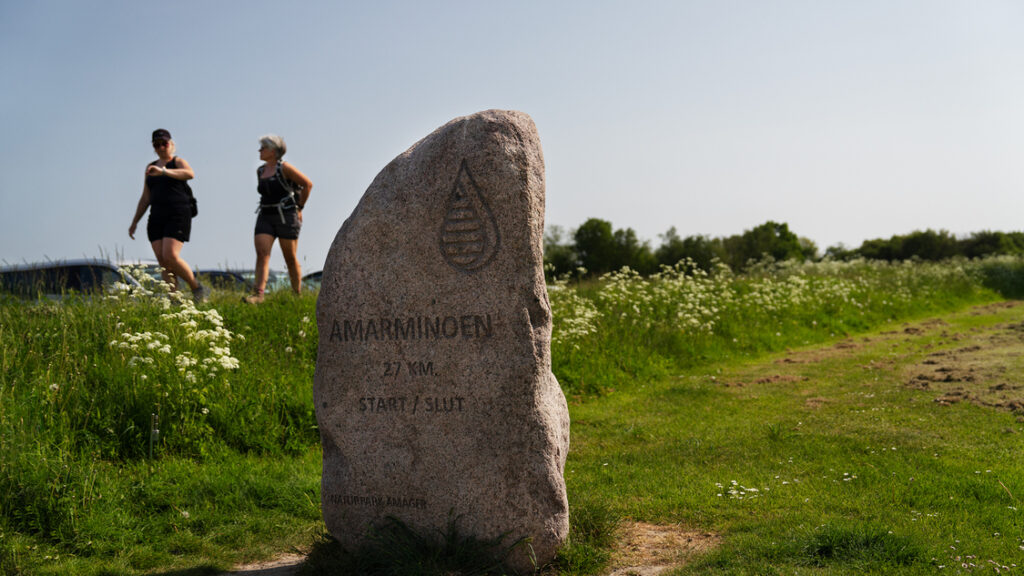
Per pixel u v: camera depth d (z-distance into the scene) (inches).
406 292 172.9
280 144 411.5
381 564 161.0
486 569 159.5
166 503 213.0
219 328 306.5
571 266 2037.4
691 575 158.9
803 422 310.7
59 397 249.4
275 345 355.9
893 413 316.8
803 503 206.1
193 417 267.6
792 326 595.2
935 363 442.9
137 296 354.6
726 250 2026.3
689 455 267.4
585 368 408.8
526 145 170.4
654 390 396.2
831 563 158.7
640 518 205.2
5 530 183.9
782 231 2180.1
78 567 173.0
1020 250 2079.2
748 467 247.6
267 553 189.6
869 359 478.9
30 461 201.0
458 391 168.4
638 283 606.9
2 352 278.5
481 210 168.9
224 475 233.3
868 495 208.8
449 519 166.9
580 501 208.4
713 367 469.7
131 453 248.8
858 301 716.0
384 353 173.6
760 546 170.7
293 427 282.8
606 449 285.4
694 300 565.0
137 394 261.6
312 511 215.8
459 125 172.9
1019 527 177.2
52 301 345.1
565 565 167.6
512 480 164.7
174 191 385.7
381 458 172.4
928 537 171.2
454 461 167.6
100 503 201.2
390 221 174.4
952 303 840.3
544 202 172.6
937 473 227.1
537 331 167.6
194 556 186.5
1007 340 520.1
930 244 2180.1
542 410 166.1
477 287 168.6
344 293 177.0
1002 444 257.8
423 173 173.0
